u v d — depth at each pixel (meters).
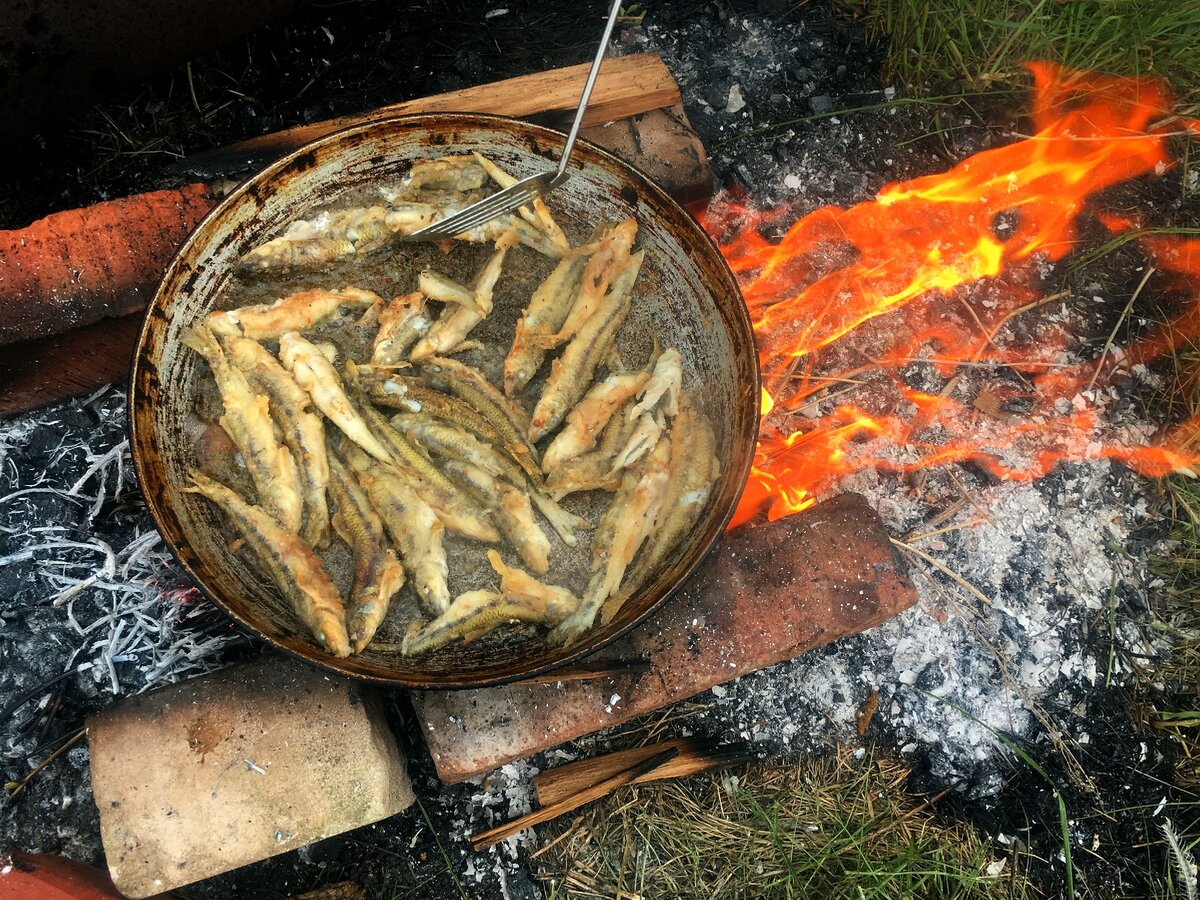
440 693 0.46
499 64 0.63
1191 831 0.51
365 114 0.55
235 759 0.43
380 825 0.50
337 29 0.63
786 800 0.51
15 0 0.50
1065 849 0.49
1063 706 0.52
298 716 0.43
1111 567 0.55
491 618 0.42
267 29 0.62
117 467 0.52
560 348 0.49
